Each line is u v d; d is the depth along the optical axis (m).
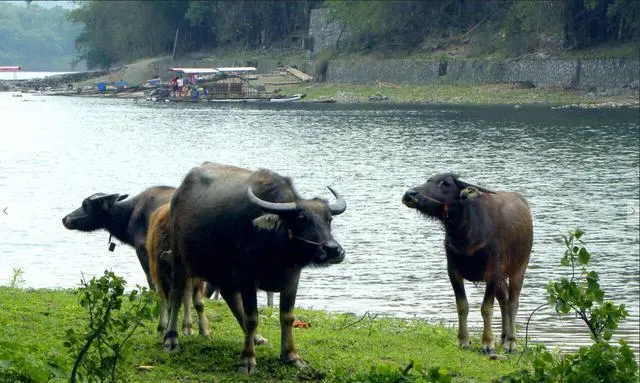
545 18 104.56
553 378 10.29
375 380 10.05
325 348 14.20
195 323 15.24
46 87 140.62
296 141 62.91
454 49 114.06
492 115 83.94
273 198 12.55
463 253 15.16
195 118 83.94
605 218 34.88
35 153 54.44
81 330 13.91
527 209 16.16
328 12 126.19
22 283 22.31
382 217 34.38
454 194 14.95
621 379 10.16
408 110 92.62
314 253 12.20
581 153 55.34
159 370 12.62
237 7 142.50
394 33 120.19
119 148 57.97
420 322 18.25
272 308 17.19
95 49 155.12
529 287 24.61
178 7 148.00
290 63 128.00
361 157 53.72
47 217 32.66
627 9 96.75
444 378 10.09
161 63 143.75
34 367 9.62
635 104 90.44
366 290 23.75
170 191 15.84
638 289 24.83
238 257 12.58
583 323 20.67
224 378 12.45
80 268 24.88
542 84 101.62
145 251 15.63
